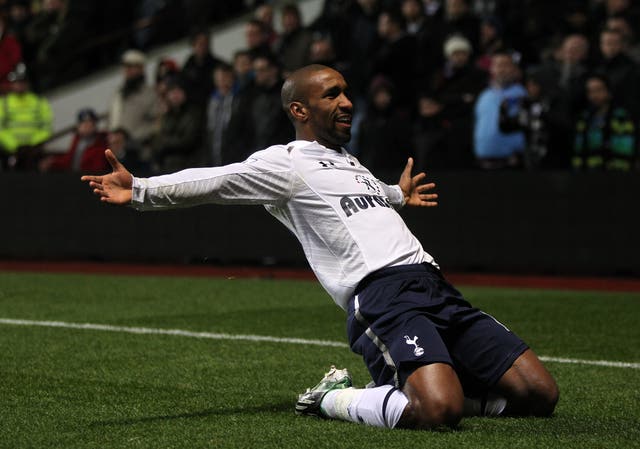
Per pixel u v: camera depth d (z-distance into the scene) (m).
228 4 44.72
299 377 15.14
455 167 30.30
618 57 29.39
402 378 11.32
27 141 38.47
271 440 11.06
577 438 11.16
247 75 33.91
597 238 28.34
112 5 46.38
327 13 36.47
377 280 11.74
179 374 15.30
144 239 33.16
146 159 35.31
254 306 23.38
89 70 47.31
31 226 34.66
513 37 32.88
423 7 34.62
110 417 12.35
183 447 10.82
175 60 43.88
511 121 29.03
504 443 10.85
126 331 19.55
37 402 13.24
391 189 13.53
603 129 28.17
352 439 11.01
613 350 17.64
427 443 10.77
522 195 29.03
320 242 12.04
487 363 11.97
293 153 12.06
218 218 32.25
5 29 41.62
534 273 29.06
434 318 11.59
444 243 29.92
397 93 32.44
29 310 22.64
